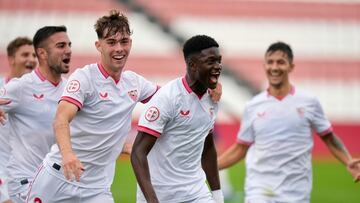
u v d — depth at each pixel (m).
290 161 26.53
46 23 85.38
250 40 85.44
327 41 85.75
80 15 87.44
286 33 86.69
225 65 80.56
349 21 89.06
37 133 23.41
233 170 51.44
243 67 80.50
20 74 27.92
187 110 20.28
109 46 20.09
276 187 26.45
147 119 19.92
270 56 26.70
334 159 58.53
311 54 83.50
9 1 88.88
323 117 27.17
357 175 26.02
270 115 26.70
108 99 20.55
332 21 88.94
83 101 20.11
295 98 26.84
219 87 20.78
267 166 26.72
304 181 26.67
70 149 18.14
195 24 87.31
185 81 20.38
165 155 20.67
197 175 21.20
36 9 88.00
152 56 81.44
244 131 27.39
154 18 87.81
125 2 89.88
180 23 87.31
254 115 27.02
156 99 20.08
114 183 46.78
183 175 20.92
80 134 20.61
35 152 23.53
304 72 80.81
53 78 23.56
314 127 27.22
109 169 21.55
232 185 46.69
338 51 84.38
